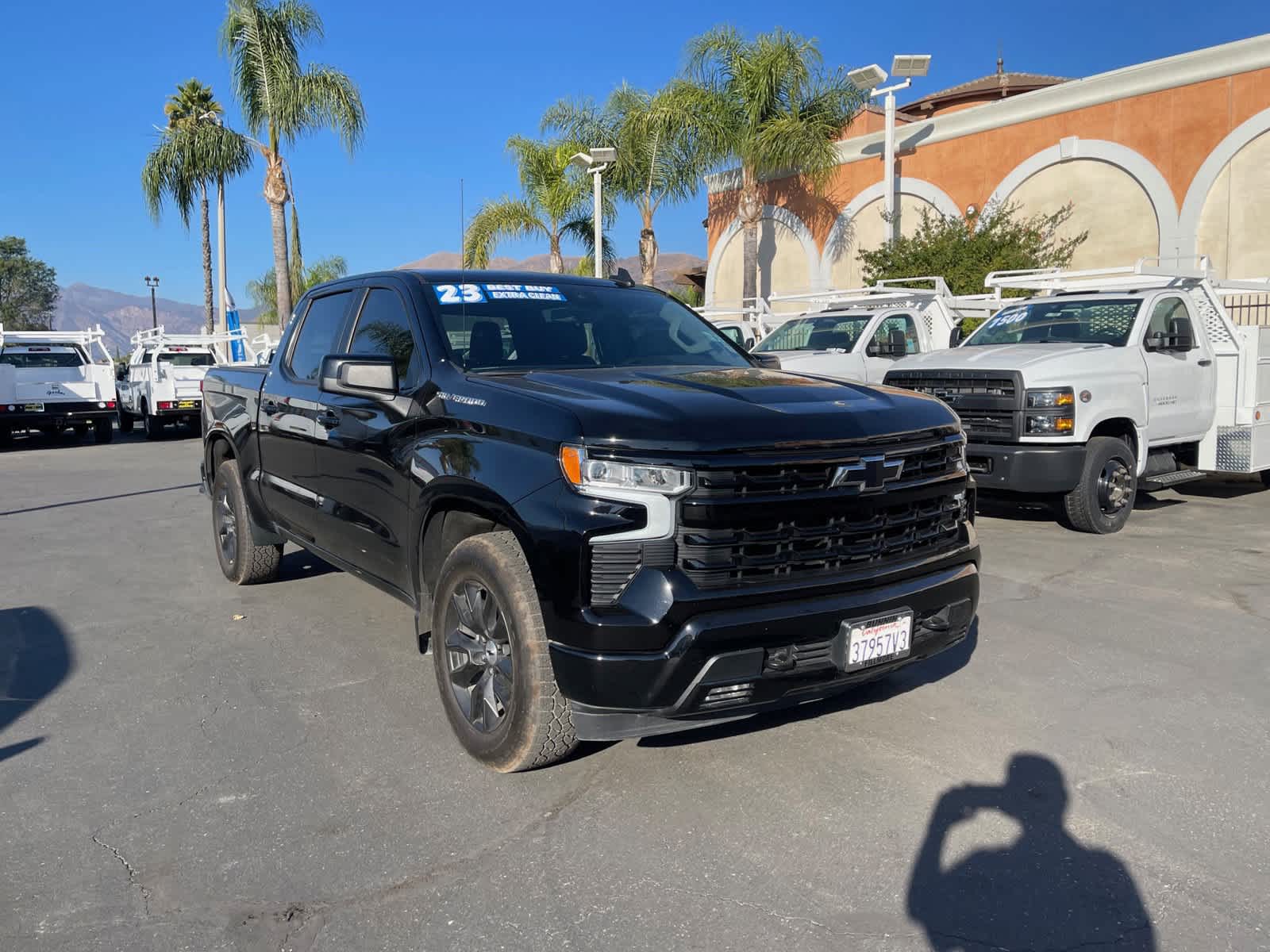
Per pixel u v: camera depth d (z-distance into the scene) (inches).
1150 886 115.7
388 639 216.2
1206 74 687.7
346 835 129.2
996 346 357.7
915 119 992.2
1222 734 159.6
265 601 248.8
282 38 999.6
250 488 245.8
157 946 105.8
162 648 210.8
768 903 112.9
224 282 1280.8
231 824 132.5
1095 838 126.9
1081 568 273.0
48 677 193.3
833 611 131.0
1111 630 215.9
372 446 173.5
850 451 133.9
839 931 107.3
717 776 145.0
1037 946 104.7
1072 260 754.2
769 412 134.3
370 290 197.3
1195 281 365.1
